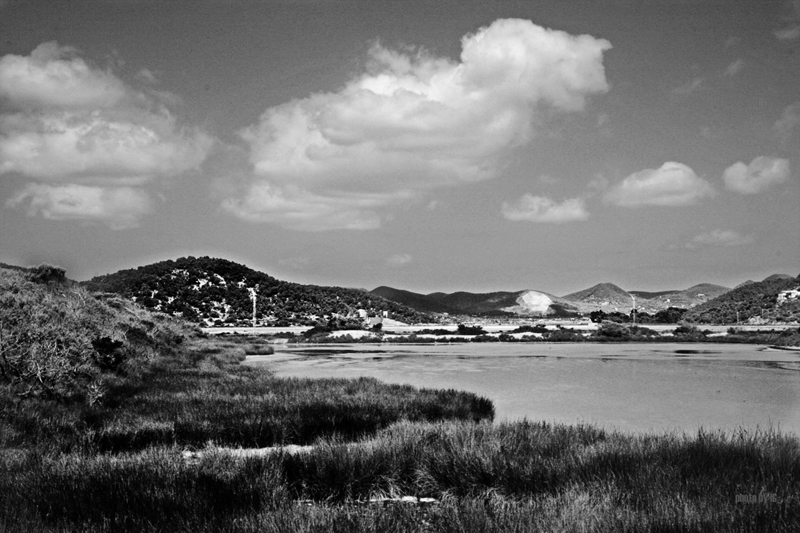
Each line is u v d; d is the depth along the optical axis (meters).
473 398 20.94
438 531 6.70
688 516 6.69
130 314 41.41
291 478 9.32
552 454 10.40
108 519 6.89
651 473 8.70
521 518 6.81
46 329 19.47
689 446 10.38
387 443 10.91
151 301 121.94
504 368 41.28
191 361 35.97
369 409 17.58
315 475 9.37
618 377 34.53
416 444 10.84
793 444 10.84
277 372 38.03
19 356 16.50
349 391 22.47
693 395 25.88
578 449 10.55
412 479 9.61
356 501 8.80
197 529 6.67
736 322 145.12
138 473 8.73
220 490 8.02
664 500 7.34
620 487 8.16
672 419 19.42
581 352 60.38
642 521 6.61
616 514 6.84
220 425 14.51
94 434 12.91
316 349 68.38
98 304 34.38
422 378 34.34
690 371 38.19
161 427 14.14
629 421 19.02
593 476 8.82
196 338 64.50
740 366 42.06
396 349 68.12
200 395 20.06
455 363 46.03
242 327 116.19
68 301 26.89
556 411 21.31
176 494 7.81
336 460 9.59
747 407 22.28
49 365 17.16
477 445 10.62
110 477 8.48
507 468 9.34
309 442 14.11
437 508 7.69
